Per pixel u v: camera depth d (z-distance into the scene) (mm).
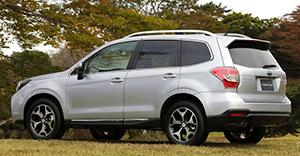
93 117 8305
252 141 8578
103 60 8445
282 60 48719
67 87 8633
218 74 7129
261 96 7340
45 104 8766
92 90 8344
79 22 19141
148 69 7867
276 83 7613
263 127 8422
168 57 7746
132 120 7891
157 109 7629
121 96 8016
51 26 19219
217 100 7059
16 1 20000
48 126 8805
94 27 19859
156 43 7977
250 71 7273
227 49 7336
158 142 8914
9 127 34844
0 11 20734
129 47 8234
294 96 24578
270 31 48344
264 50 7859
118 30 19578
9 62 22609
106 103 8180
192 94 7262
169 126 7539
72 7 19734
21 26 20500
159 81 7645
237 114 7000
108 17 19750
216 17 50906
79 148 6770
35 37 20594
